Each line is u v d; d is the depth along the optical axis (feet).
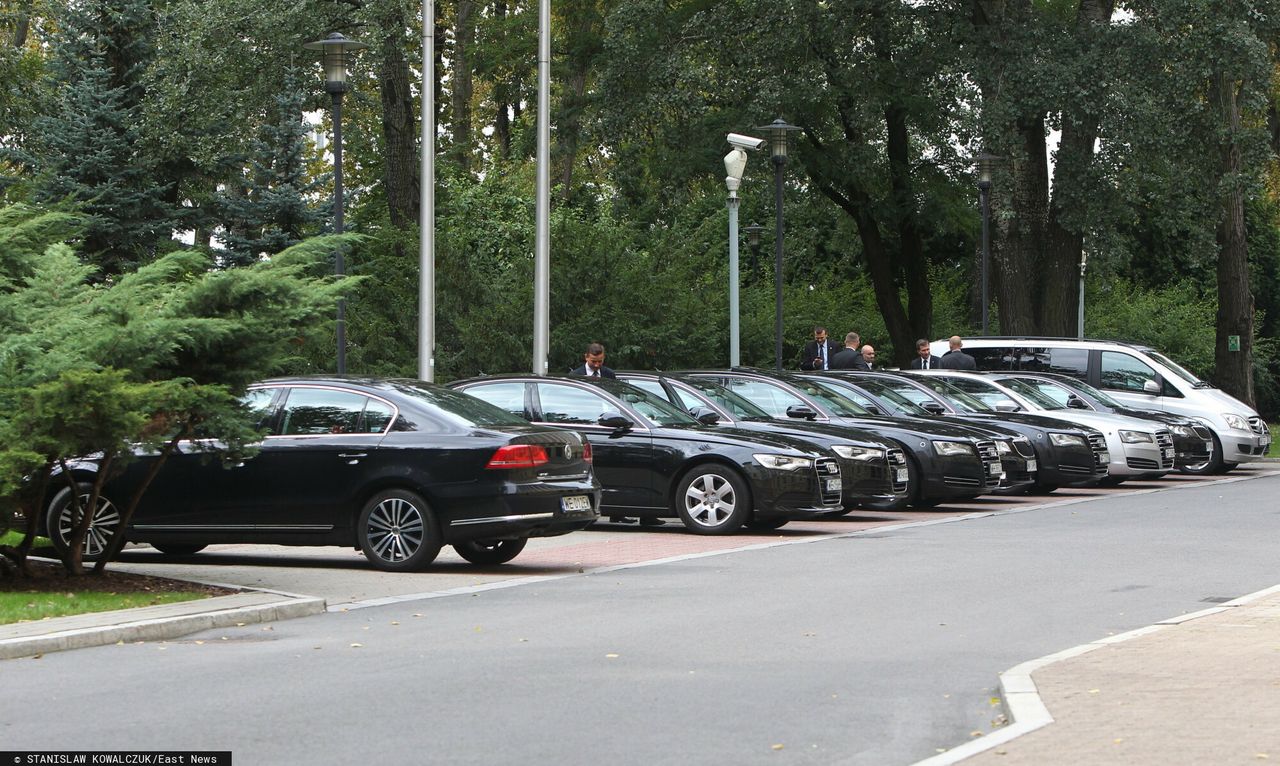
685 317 210.79
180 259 87.92
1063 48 217.77
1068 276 239.09
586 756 47.29
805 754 47.60
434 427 97.86
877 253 267.80
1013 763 44.01
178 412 86.17
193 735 50.37
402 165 234.38
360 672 62.08
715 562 102.89
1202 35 206.18
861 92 229.25
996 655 65.21
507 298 206.69
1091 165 217.36
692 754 47.57
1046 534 118.83
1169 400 194.80
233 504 99.96
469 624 75.72
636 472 122.62
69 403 79.92
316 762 46.62
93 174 232.94
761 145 234.99
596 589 89.20
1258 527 122.31
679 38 239.30
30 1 238.89
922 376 170.30
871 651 66.33
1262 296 383.04
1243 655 60.54
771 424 134.10
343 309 157.69
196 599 80.53
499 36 336.49
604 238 209.97
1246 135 213.46
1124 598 82.53
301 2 202.18
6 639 67.05
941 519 135.95
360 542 98.73
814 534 123.13
